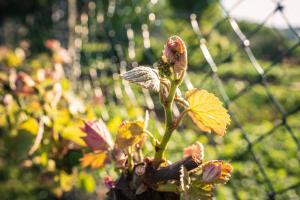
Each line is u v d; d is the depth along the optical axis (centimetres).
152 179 34
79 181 77
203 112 34
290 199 153
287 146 216
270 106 288
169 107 34
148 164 35
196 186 33
